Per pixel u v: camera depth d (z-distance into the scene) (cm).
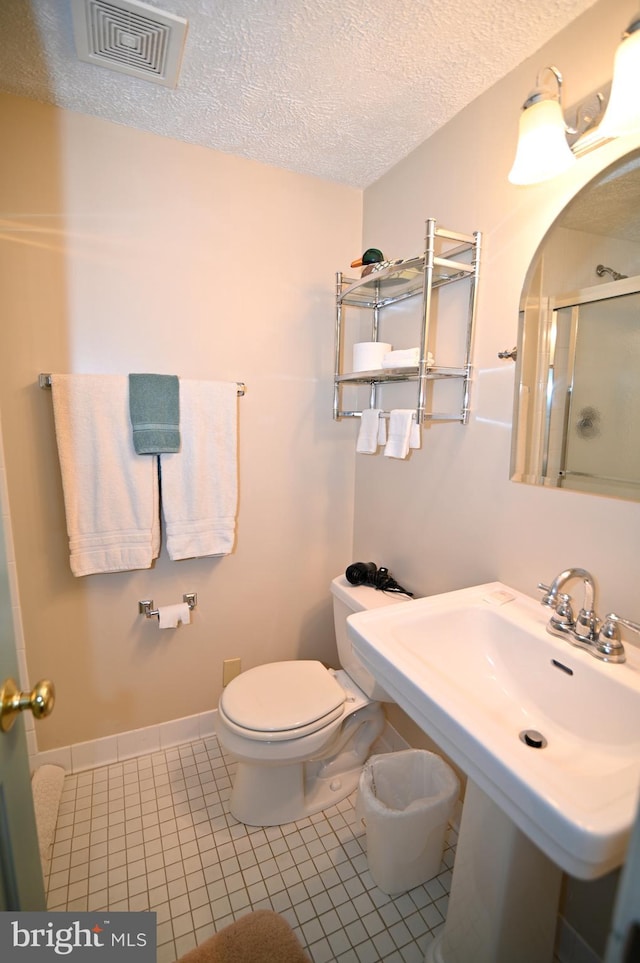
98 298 150
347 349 192
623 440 98
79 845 138
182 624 177
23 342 142
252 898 123
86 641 163
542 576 118
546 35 107
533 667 102
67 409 144
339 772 161
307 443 192
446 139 142
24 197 138
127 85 127
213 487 168
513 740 69
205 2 99
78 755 167
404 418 144
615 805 58
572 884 107
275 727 133
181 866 132
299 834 143
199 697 186
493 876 94
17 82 126
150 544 158
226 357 171
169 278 159
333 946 113
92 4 99
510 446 125
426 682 83
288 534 194
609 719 85
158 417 152
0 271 138
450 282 143
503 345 125
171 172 154
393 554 179
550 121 97
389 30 106
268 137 151
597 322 102
